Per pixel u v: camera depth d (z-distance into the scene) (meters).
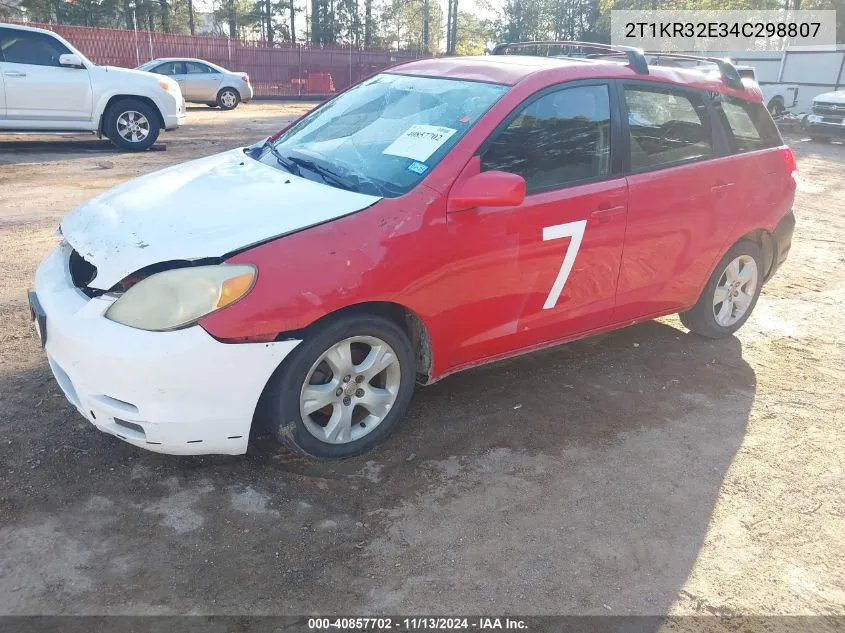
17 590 2.44
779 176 4.81
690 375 4.45
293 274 2.83
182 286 2.72
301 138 4.02
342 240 2.97
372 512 2.96
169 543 2.70
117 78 11.41
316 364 3.01
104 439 3.31
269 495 3.02
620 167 3.91
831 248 7.65
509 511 3.03
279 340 2.85
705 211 4.32
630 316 4.27
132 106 11.68
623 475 3.35
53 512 2.82
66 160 10.73
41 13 41.94
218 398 2.78
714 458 3.54
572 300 3.85
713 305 4.80
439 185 3.23
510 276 3.50
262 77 33.25
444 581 2.62
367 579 2.60
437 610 2.48
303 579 2.58
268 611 2.43
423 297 3.21
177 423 2.75
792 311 5.68
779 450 3.65
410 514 2.96
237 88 21.31
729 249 4.68
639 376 4.39
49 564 2.56
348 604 2.48
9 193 8.23
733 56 25.09
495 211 3.37
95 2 42.84
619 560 2.79
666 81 4.21
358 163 3.51
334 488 3.10
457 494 3.12
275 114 20.19
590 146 3.80
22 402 3.58
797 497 3.27
